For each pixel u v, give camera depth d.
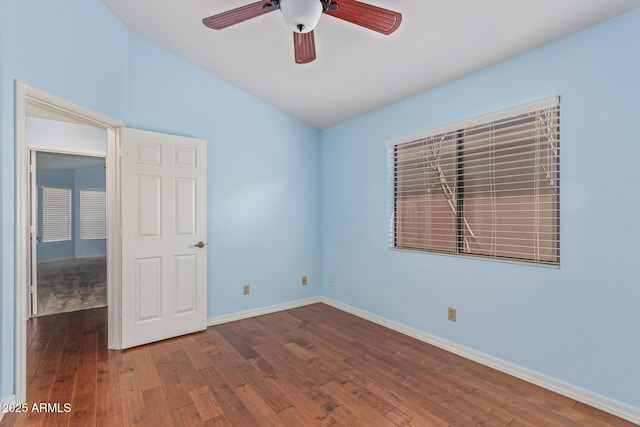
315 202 4.24
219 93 3.42
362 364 2.51
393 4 1.98
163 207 2.98
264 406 1.98
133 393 2.11
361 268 3.64
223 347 2.82
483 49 2.26
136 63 2.91
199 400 2.03
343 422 1.83
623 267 1.84
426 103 2.94
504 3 1.84
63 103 2.24
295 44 1.94
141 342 2.85
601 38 1.90
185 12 2.51
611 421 1.82
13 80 1.92
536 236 2.23
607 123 1.88
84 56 2.41
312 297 4.20
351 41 2.43
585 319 1.98
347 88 3.14
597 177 1.92
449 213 2.79
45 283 5.30
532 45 2.16
